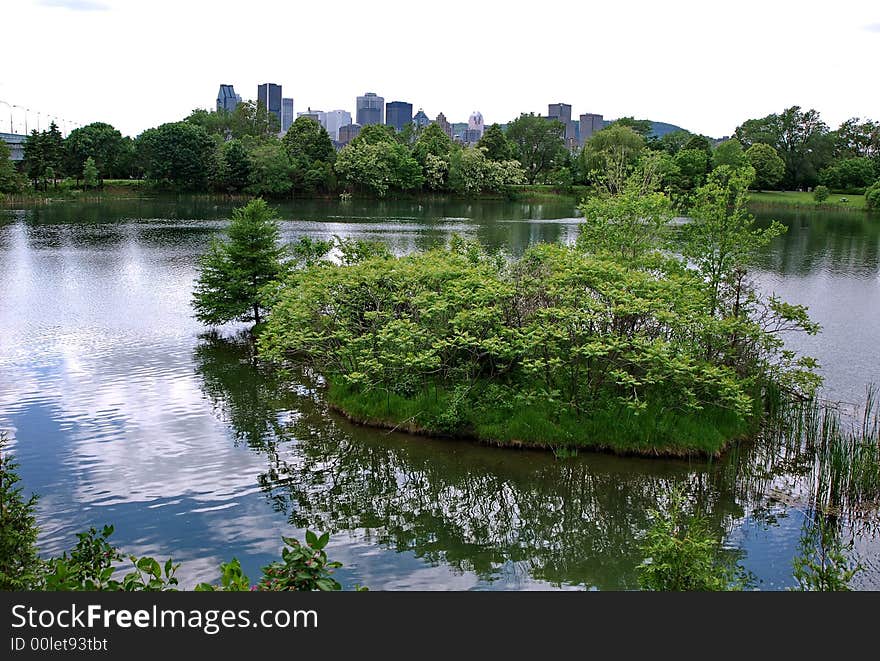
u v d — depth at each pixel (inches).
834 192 6166.3
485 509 687.1
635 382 805.2
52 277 1854.1
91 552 412.5
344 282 964.0
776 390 933.8
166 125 5295.3
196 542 607.5
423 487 729.6
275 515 661.3
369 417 887.1
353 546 611.2
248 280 1316.4
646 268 1143.6
